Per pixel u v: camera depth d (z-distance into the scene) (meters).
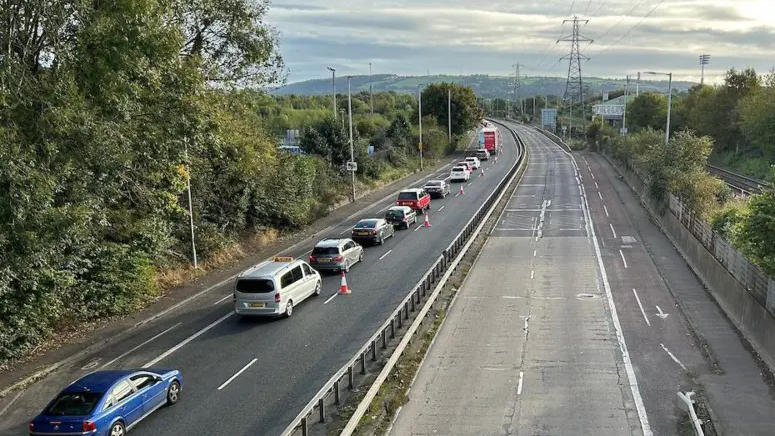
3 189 17.28
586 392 17.58
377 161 70.06
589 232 41.53
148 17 18.97
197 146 25.62
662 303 25.98
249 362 19.92
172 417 16.09
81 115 18.53
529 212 49.81
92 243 24.22
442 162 91.50
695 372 18.97
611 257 34.44
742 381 18.28
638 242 38.25
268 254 36.75
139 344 22.22
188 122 22.94
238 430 15.30
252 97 33.28
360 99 143.12
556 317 24.28
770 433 15.26
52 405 14.67
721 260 26.81
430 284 27.97
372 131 90.88
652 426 15.54
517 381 18.39
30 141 18.22
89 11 18.47
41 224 19.05
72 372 19.89
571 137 130.62
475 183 67.44
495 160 92.38
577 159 91.50
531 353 20.59
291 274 25.27
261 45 30.92
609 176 71.50
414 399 17.33
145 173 24.39
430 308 25.17
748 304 22.12
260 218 40.59
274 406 16.61
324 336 22.11
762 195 20.75
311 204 46.84
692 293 27.39
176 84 21.73
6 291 19.83
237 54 31.02
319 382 18.12
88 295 24.97
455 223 44.88
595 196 57.19
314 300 26.72
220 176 36.31
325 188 52.56
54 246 20.14
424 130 99.69
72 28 19.08
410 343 21.33
